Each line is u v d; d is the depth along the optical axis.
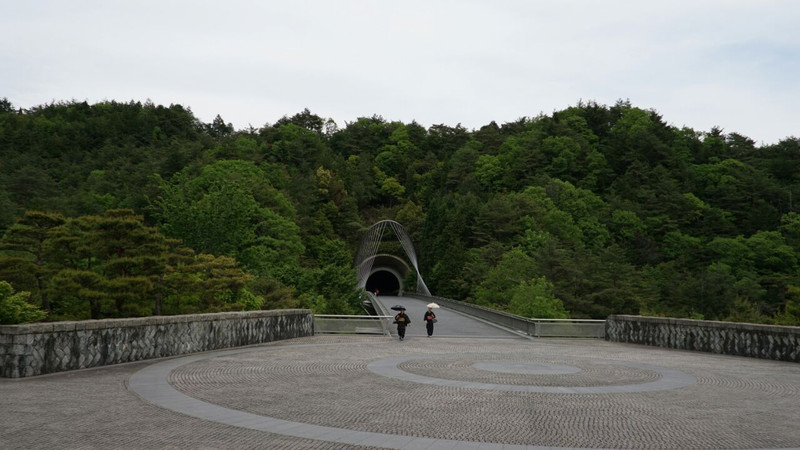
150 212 84.69
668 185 119.88
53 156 138.62
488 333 35.16
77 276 32.47
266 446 8.40
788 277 81.38
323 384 14.29
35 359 14.73
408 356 21.20
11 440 8.48
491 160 139.12
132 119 163.75
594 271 62.97
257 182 90.88
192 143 139.50
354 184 150.12
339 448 8.38
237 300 40.12
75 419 9.95
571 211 104.75
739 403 12.64
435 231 102.69
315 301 52.31
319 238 104.19
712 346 24.83
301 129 173.75
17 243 36.47
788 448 8.95
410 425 9.96
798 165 133.12
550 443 8.96
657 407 12.04
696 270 91.12
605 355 23.00
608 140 150.88
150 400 11.74
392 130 196.38
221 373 15.91
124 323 17.81
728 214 116.19
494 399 12.61
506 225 90.44
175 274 36.69
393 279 122.81
